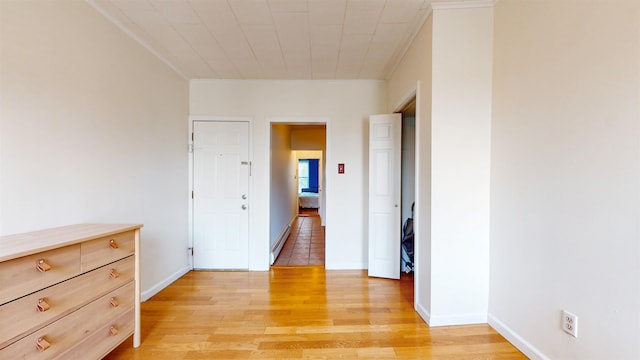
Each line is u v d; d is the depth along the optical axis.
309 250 4.79
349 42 2.72
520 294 1.91
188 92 3.66
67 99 1.91
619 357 1.30
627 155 1.27
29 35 1.66
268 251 3.73
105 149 2.24
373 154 3.42
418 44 2.51
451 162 2.21
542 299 1.73
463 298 2.24
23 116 1.63
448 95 2.20
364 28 2.47
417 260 2.51
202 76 3.59
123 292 1.82
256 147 3.72
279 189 5.02
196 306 2.63
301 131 7.37
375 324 2.29
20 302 1.21
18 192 1.61
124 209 2.46
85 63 2.04
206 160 3.70
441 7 2.17
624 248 1.28
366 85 3.73
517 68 1.94
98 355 1.61
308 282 3.26
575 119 1.52
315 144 7.38
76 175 1.97
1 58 1.53
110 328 1.71
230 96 3.71
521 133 1.90
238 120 3.70
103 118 2.22
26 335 1.23
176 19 2.33
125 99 2.47
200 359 1.84
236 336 2.12
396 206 3.34
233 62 3.18
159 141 3.00
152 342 2.03
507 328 2.04
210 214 3.72
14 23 1.58
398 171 3.33
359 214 3.74
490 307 2.23
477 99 2.21
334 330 2.20
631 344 1.26
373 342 2.03
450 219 2.22
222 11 2.22
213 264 3.74
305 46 2.80
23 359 1.22
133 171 2.58
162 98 3.05
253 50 2.89
